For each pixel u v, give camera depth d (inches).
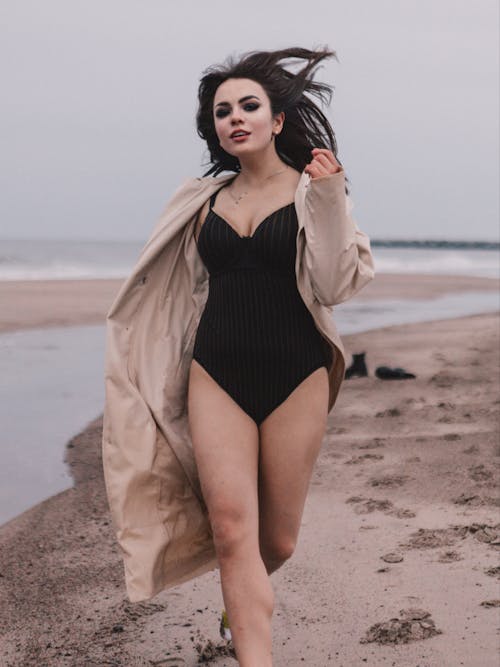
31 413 296.5
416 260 2156.7
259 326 118.9
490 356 431.5
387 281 1161.4
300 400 119.0
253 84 124.4
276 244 119.2
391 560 165.8
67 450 250.8
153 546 122.1
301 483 120.8
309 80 126.6
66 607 149.0
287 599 150.3
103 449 125.3
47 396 324.8
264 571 112.5
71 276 1285.7
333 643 134.3
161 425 124.1
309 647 133.3
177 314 129.7
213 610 147.6
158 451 123.8
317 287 117.6
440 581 155.3
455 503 198.4
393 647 132.2
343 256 114.3
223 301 121.2
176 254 129.0
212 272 124.6
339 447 254.1
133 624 142.7
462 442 254.7
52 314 605.0
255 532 113.2
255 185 125.8
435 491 208.1
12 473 227.6
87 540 179.9
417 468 228.5
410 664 126.7
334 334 122.6
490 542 173.0
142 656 132.1
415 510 194.5
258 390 118.3
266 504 122.2
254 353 118.1
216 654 131.9
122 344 127.3
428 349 460.1
